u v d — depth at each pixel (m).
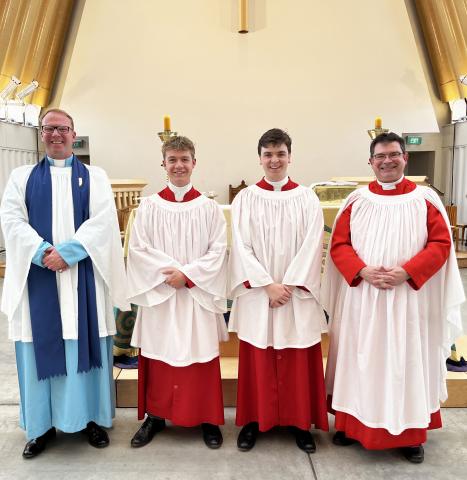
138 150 7.95
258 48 7.83
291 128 7.96
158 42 7.79
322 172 8.02
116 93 7.88
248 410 2.42
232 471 2.20
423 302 2.18
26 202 2.29
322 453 2.34
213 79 7.88
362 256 2.22
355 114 7.93
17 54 7.23
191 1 7.72
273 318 2.29
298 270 2.23
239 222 2.34
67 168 2.34
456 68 7.63
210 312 2.37
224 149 7.99
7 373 3.36
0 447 2.42
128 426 2.62
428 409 2.21
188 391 2.36
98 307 2.34
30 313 2.24
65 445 2.43
